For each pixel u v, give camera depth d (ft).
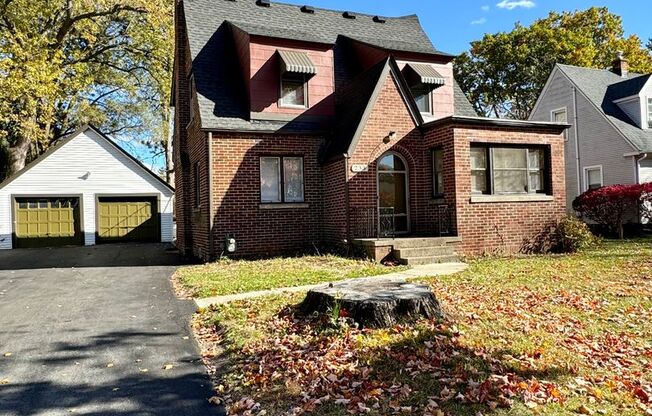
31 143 93.20
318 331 17.99
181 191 53.11
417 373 14.06
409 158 43.55
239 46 47.67
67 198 70.23
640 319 20.07
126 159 73.00
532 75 108.06
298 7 59.26
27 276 37.09
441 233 41.52
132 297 27.40
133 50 90.84
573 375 14.08
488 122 41.01
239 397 13.53
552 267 33.76
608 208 57.11
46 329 20.83
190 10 52.06
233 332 19.06
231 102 45.03
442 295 24.58
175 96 60.29
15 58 62.64
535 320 19.88
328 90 47.73
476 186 42.39
